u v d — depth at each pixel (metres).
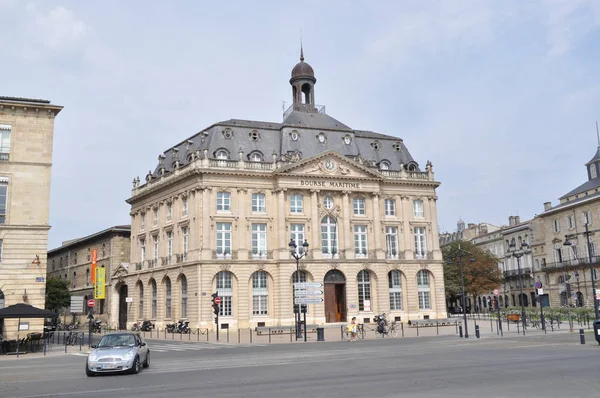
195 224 59.28
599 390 14.89
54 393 17.31
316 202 62.84
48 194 42.16
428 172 70.50
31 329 41.38
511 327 51.50
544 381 16.67
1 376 22.61
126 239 81.12
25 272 40.69
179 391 16.83
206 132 64.38
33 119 42.56
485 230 121.31
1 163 41.12
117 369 21.64
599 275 79.50
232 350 34.62
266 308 60.28
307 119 68.88
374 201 66.06
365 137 70.25
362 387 16.48
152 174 70.12
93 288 80.69
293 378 19.16
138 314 69.62
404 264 67.00
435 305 68.06
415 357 25.97
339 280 63.25
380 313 63.62
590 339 34.34
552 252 90.19
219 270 58.38
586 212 82.81
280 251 60.50
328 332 52.97
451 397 14.33
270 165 62.34
